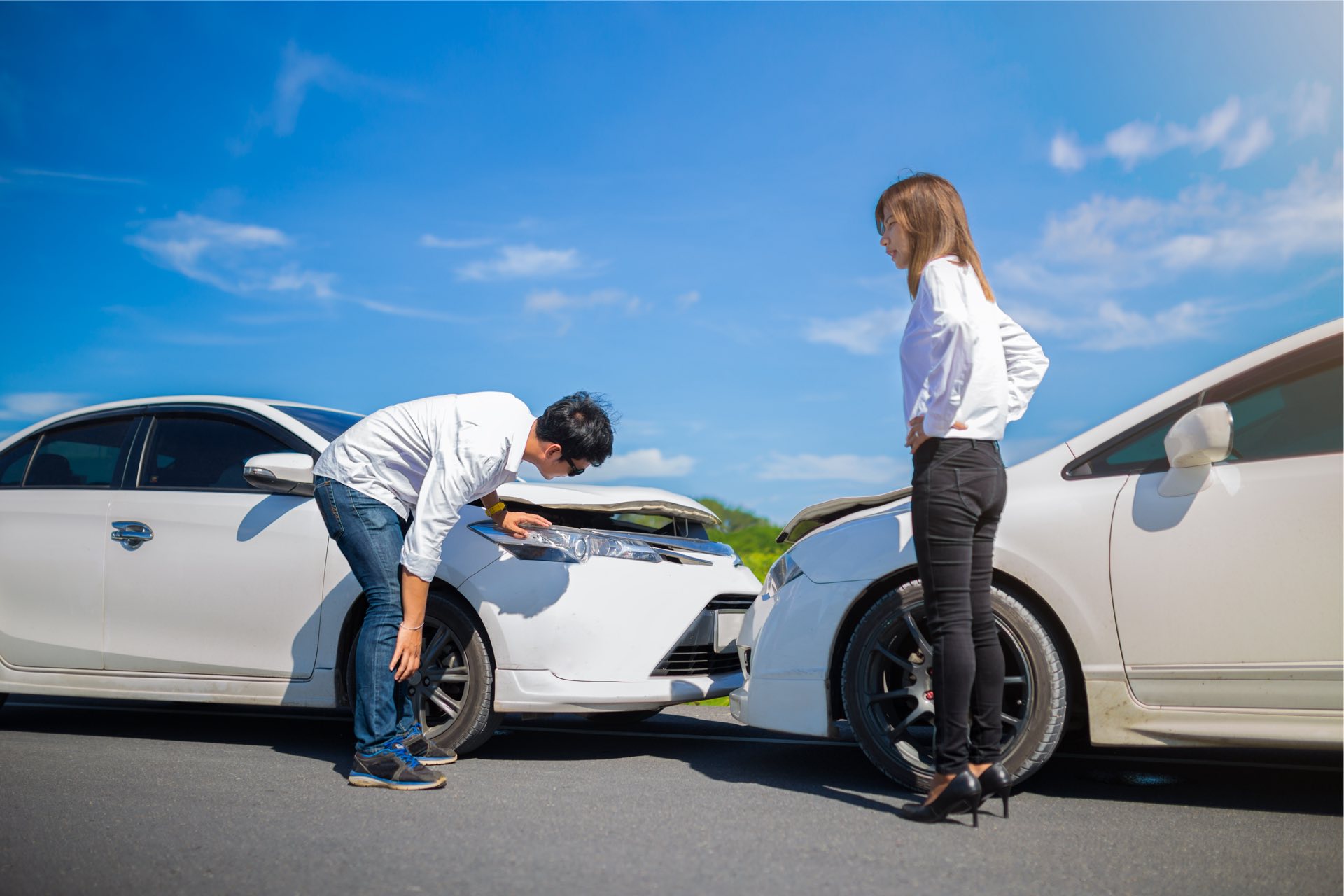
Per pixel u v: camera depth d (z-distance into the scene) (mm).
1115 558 3053
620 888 2316
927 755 3312
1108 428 3223
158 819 2939
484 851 2604
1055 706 3086
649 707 3986
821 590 3463
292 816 2986
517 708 3852
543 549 3963
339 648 4082
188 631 4328
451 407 3479
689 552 4355
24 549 4629
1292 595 2859
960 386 2797
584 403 3494
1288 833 2797
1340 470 2865
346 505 3520
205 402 4684
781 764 3957
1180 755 4004
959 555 2844
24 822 2904
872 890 2303
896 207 3033
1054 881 2369
